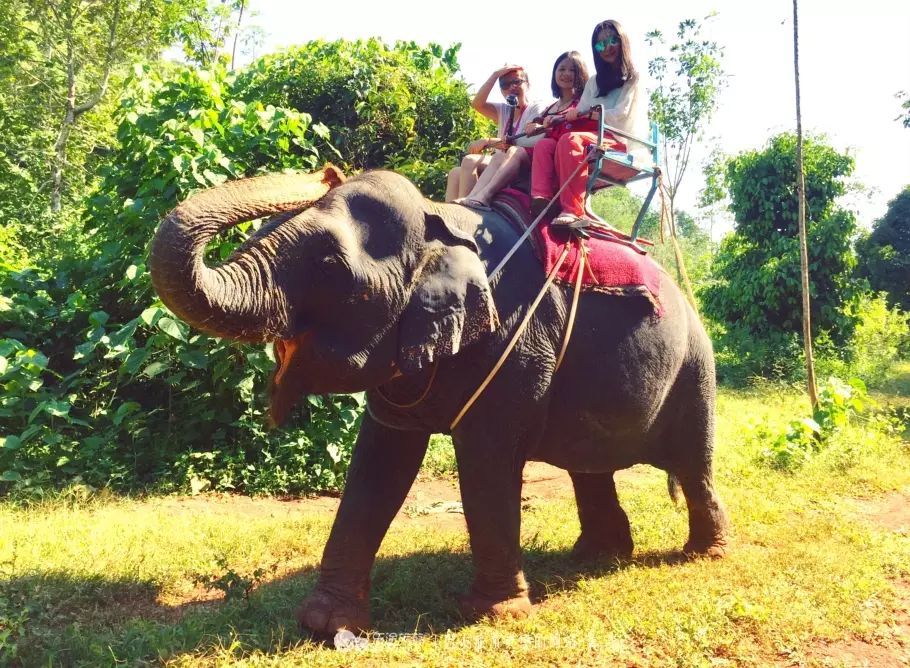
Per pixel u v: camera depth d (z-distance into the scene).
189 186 7.89
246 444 7.83
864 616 4.50
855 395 10.01
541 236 4.47
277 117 8.41
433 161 10.62
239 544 5.59
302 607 4.13
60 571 4.73
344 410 7.85
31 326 8.38
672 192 21.94
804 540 5.90
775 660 3.95
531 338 4.30
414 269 3.79
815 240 18.94
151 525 5.99
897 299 28.94
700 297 21.08
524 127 5.44
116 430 7.59
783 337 18.78
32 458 7.21
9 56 21.20
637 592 4.71
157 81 9.69
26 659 3.57
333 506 7.29
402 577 4.83
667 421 5.31
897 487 7.76
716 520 5.52
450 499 7.54
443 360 4.12
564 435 4.64
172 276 3.05
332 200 3.71
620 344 4.64
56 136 21.95
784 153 19.69
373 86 10.34
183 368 7.83
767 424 9.75
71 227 15.26
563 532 6.15
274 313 3.41
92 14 22.59
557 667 3.74
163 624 4.07
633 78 4.85
